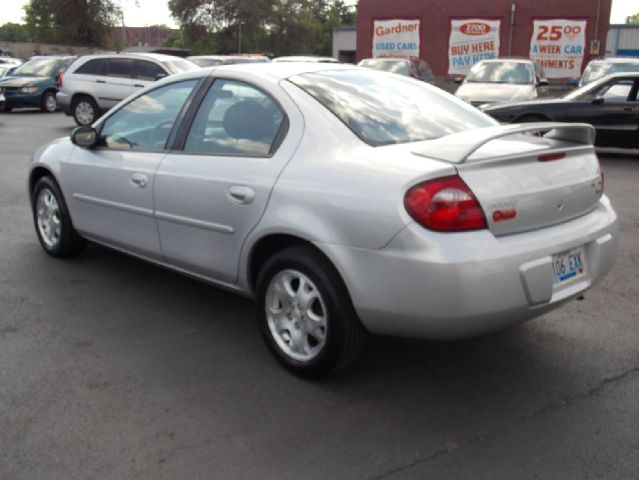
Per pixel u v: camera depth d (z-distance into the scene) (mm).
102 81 15062
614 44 34438
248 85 3877
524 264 2982
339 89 3762
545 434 3006
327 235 3168
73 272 5199
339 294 3223
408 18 30422
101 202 4723
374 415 3170
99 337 4027
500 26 29203
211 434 3006
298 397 3334
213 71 4148
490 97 13117
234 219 3662
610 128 11258
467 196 2908
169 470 2752
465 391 3398
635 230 6570
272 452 2875
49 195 5441
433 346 3922
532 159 3189
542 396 3344
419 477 2707
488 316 2936
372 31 31172
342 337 3252
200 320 4301
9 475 2711
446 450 2887
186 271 4195
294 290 3518
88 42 43312
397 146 3303
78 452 2867
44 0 42750
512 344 3939
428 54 30422
